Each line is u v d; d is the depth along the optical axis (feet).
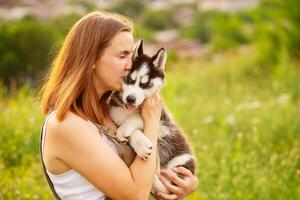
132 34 11.10
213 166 20.57
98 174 10.40
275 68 39.86
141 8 114.62
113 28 10.76
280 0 42.29
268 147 23.40
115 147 11.41
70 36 10.88
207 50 62.85
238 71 41.39
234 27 61.05
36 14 81.15
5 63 51.52
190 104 30.99
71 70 10.71
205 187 19.39
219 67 42.98
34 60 52.54
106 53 10.72
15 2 94.07
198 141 23.52
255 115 27.37
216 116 28.27
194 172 13.79
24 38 53.01
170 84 37.32
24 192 18.07
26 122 24.61
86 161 10.41
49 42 53.78
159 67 13.05
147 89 12.57
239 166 20.52
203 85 37.86
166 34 96.68
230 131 25.84
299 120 26.07
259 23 44.57
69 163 10.53
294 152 21.53
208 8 107.04
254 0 103.24
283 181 19.34
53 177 10.83
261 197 18.58
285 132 25.05
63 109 10.42
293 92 34.35
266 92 34.32
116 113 12.05
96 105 10.89
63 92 10.56
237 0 106.73
